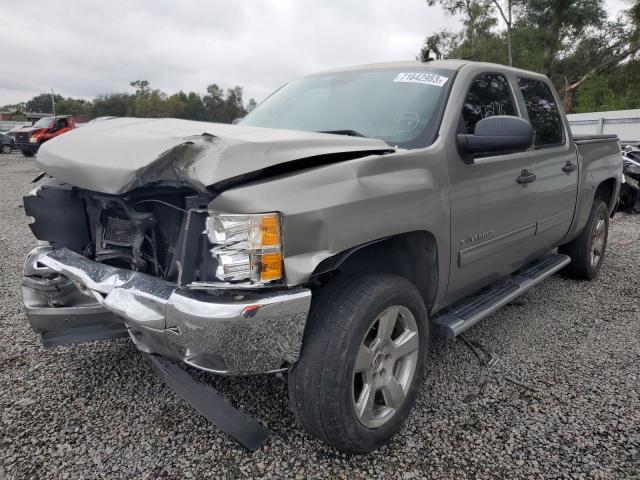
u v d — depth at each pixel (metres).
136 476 2.07
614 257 5.68
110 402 2.59
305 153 1.95
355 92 3.11
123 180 1.83
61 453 2.21
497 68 3.29
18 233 6.62
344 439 2.05
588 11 30.70
